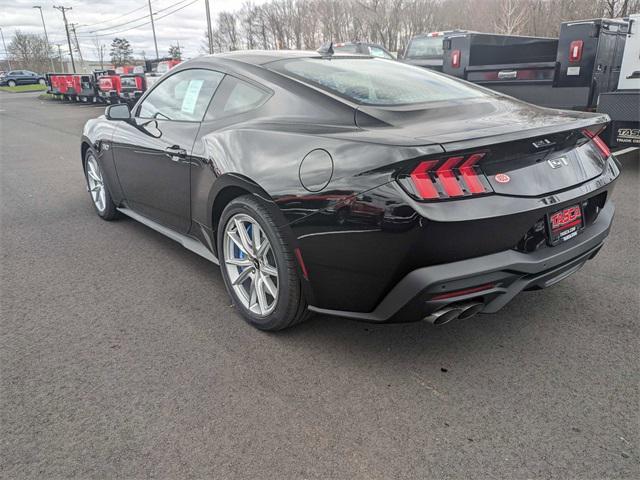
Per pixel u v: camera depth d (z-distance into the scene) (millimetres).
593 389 2293
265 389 2324
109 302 3191
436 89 2916
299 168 2369
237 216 2777
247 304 2893
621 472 1837
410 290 2125
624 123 6242
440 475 1833
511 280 2256
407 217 2002
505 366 2479
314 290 2467
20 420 2125
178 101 3521
